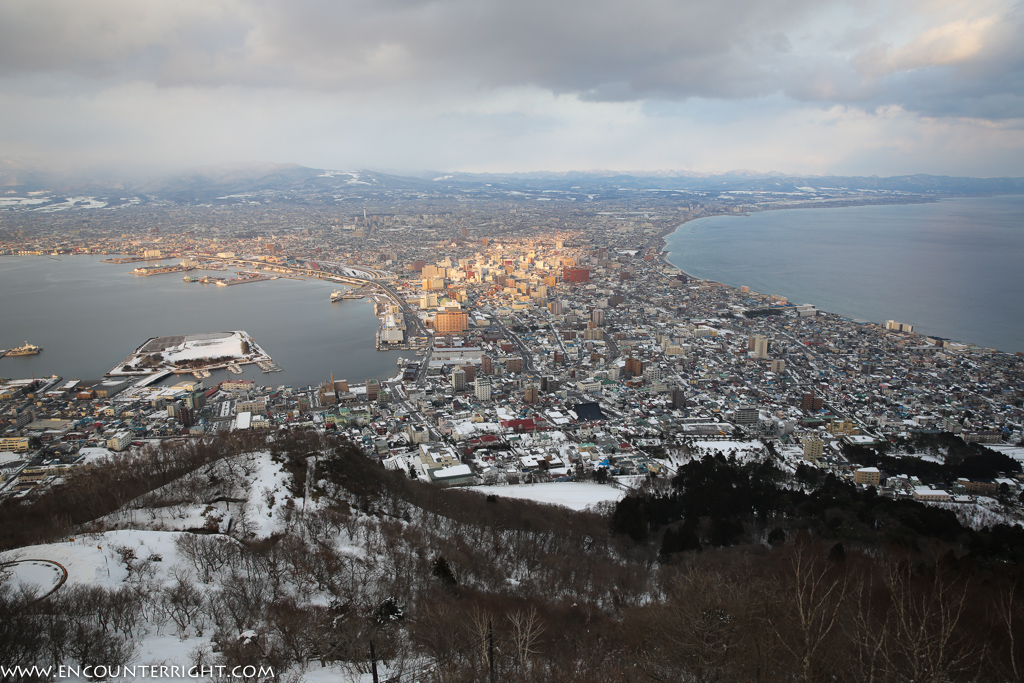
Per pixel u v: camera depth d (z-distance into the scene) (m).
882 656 98.94
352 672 114.00
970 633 116.44
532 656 120.06
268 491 194.25
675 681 103.94
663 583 164.25
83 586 124.94
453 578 154.88
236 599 132.88
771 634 105.00
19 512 185.25
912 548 182.75
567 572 170.25
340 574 151.25
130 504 186.38
